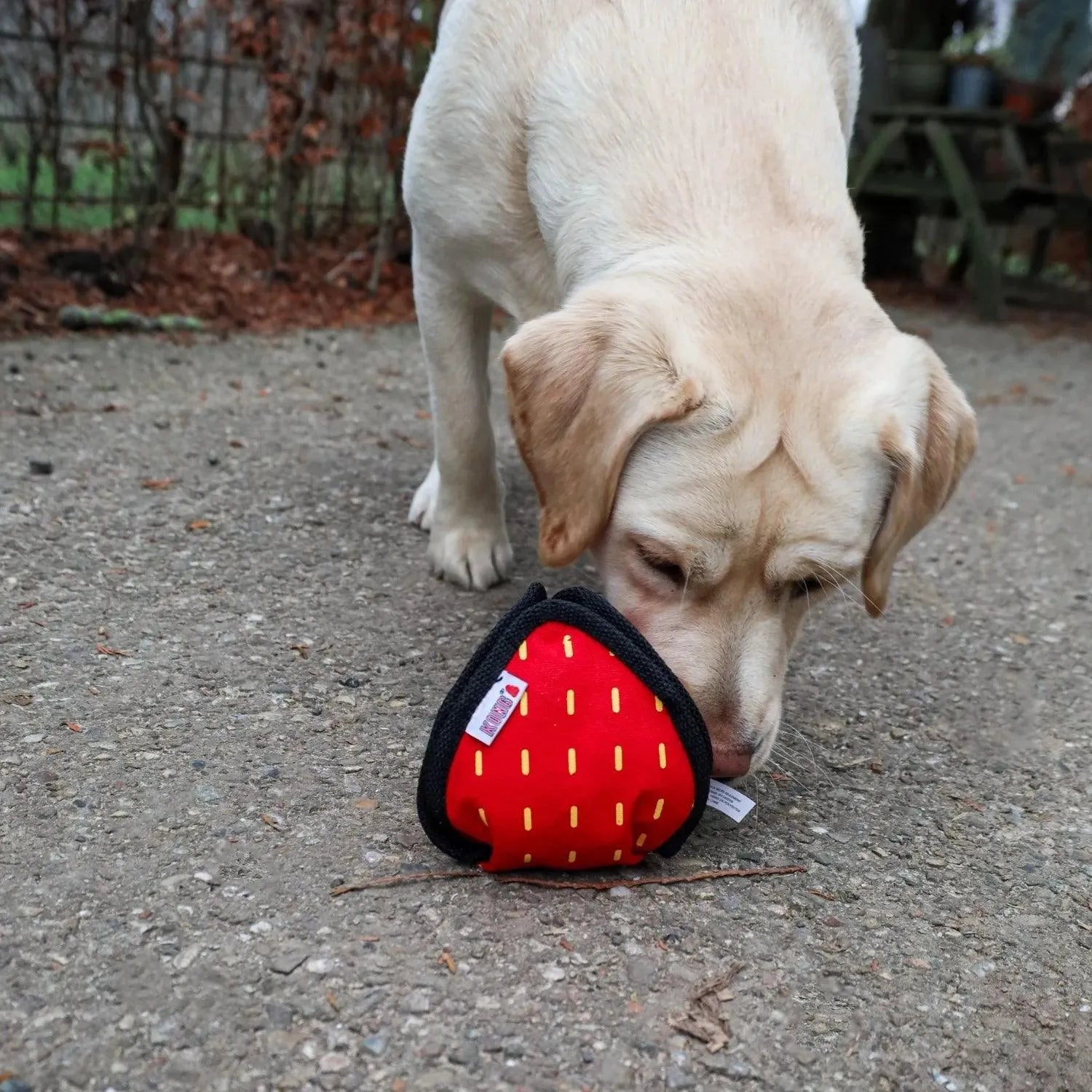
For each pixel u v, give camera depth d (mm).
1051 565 1151
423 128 851
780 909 602
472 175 822
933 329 2453
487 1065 485
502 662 592
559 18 800
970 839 687
